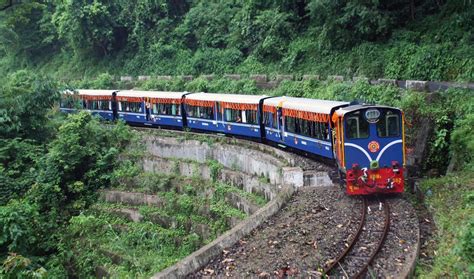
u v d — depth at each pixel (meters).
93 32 54.44
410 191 18.08
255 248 13.70
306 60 37.00
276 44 39.66
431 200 15.98
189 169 26.78
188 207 23.89
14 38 65.25
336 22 32.84
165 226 24.09
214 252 13.55
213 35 48.25
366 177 17.05
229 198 23.03
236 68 43.00
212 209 22.91
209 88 41.47
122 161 29.66
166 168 28.02
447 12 29.77
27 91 30.33
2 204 25.02
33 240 21.05
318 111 20.16
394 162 17.19
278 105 24.34
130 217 25.52
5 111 29.00
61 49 67.31
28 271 15.91
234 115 28.39
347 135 17.12
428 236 13.75
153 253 21.84
